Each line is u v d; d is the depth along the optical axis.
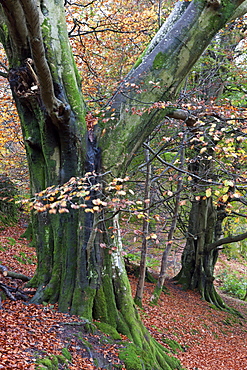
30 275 10.47
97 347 5.70
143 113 6.96
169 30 7.09
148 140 9.60
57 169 6.80
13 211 18.88
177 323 11.67
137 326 6.91
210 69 12.77
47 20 6.72
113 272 6.91
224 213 18.19
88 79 11.77
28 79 6.53
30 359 4.24
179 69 6.96
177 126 8.70
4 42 6.71
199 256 17.84
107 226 6.71
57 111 6.20
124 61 12.64
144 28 11.92
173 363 7.64
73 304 6.35
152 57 6.99
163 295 14.89
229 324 14.78
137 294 10.97
